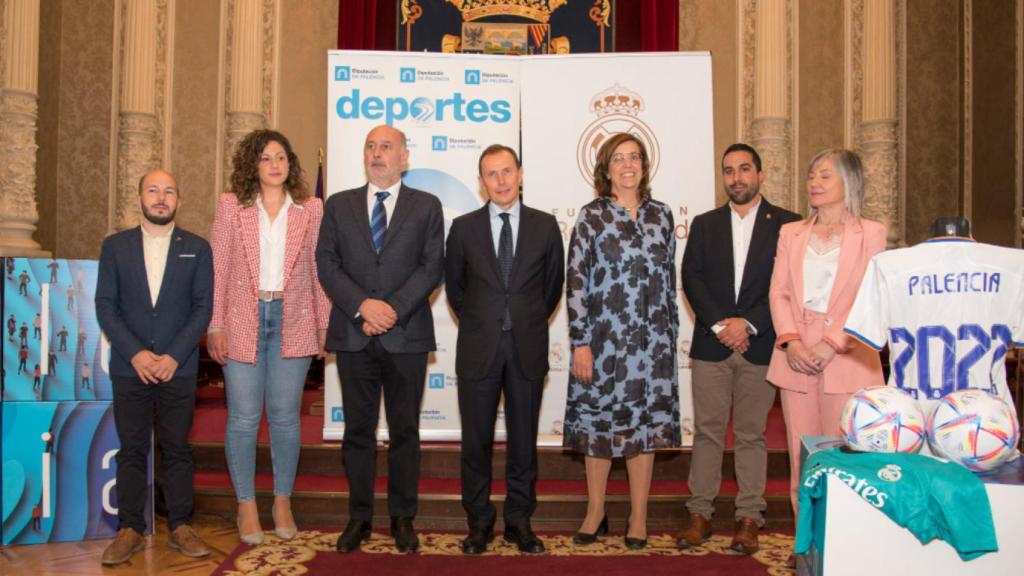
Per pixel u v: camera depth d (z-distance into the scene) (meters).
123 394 3.41
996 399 2.17
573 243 3.45
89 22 6.37
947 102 6.11
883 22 6.13
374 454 3.49
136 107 6.34
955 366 2.44
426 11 6.90
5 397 3.56
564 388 4.30
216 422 4.91
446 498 3.86
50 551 3.50
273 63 6.91
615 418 3.37
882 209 6.10
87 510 3.66
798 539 2.24
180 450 3.48
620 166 3.45
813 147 6.60
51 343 3.62
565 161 4.38
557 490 3.97
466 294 3.46
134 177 6.31
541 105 4.40
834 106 6.60
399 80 4.41
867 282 2.59
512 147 4.44
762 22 6.50
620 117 4.38
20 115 5.02
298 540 3.60
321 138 6.94
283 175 3.54
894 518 2.03
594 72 4.40
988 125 5.72
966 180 5.95
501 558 3.36
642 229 3.46
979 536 1.97
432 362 4.37
